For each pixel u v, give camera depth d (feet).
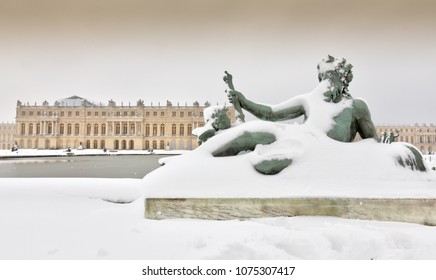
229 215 15.56
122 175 47.91
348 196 15.24
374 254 12.20
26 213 17.71
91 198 20.80
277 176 16.43
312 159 16.75
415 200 14.99
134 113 288.30
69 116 289.33
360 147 17.42
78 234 13.94
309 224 14.52
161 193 15.97
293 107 20.01
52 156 134.82
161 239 13.20
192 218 15.69
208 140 18.34
